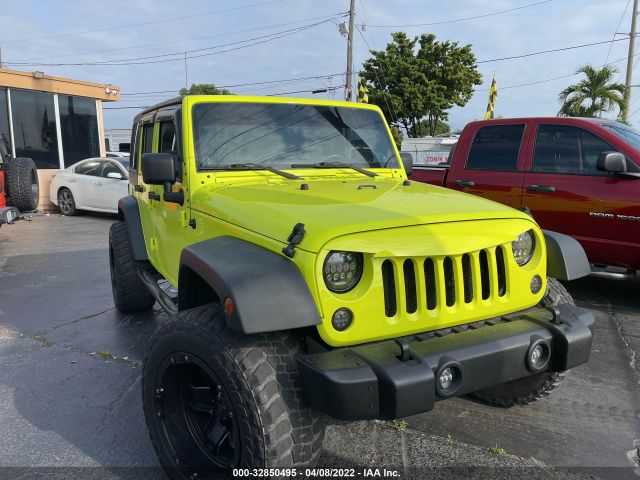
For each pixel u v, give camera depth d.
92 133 16.52
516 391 3.42
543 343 2.57
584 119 5.69
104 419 3.50
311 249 2.26
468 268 2.60
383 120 4.18
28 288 6.76
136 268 4.98
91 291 6.59
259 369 2.24
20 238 10.42
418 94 29.02
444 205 2.78
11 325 5.36
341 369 2.17
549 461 3.00
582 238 5.50
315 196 2.93
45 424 3.44
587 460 3.01
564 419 3.46
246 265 2.31
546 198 5.68
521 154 5.95
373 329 2.34
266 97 3.73
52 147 15.38
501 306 2.67
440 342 2.41
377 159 3.97
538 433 3.29
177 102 3.64
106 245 9.62
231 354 2.27
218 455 2.59
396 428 3.33
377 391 2.18
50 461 3.04
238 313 2.10
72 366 4.34
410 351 2.31
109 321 5.46
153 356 2.64
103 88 16.44
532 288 2.79
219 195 3.07
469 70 30.25
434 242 2.45
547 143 5.81
